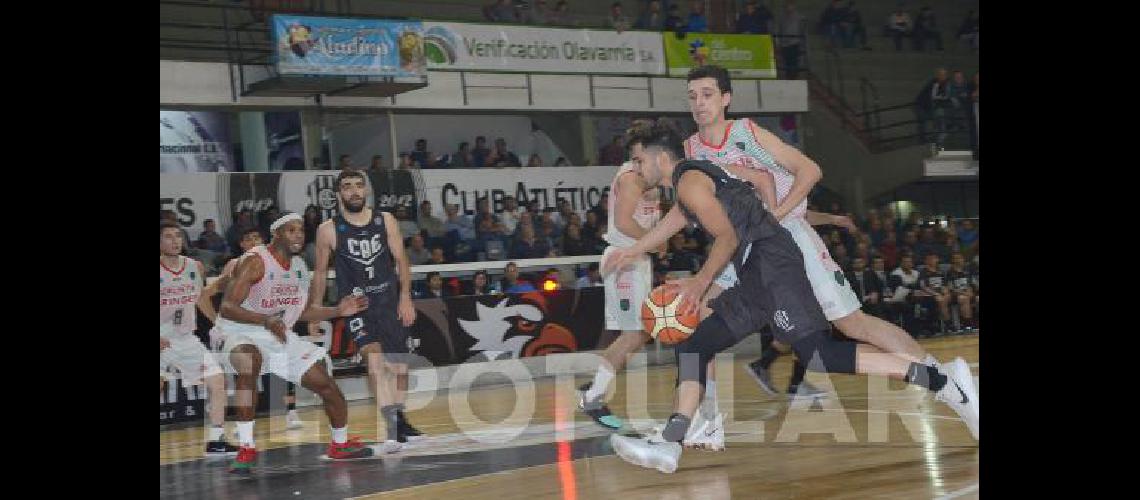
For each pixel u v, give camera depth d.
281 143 12.38
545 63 13.37
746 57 14.73
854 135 16.16
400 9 14.81
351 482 4.59
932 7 19.05
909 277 12.20
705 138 5.04
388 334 6.10
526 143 14.81
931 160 15.25
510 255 11.48
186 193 10.41
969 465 4.17
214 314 6.78
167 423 7.53
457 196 11.86
